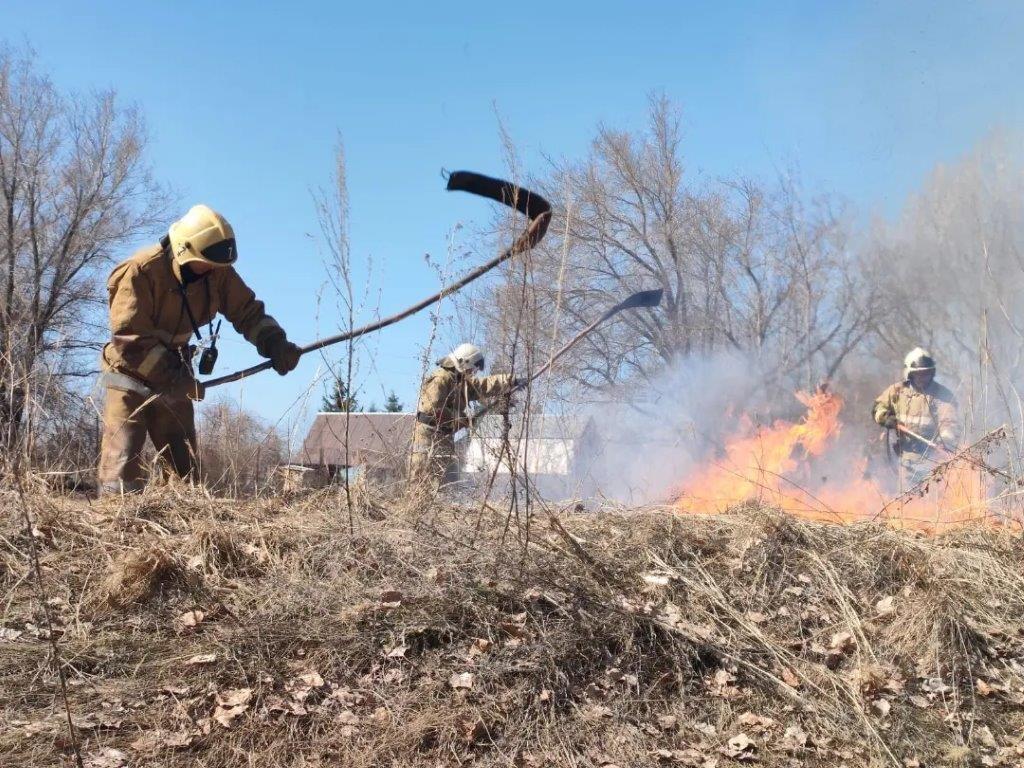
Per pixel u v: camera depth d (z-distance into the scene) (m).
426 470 5.00
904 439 9.62
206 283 5.82
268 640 3.67
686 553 4.64
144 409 5.62
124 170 24.97
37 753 3.04
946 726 3.83
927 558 4.67
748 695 3.84
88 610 3.77
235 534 4.38
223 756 3.17
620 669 3.82
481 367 6.77
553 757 3.40
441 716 3.44
